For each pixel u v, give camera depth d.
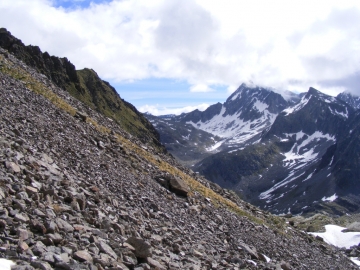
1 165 15.05
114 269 11.18
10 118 24.14
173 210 27.84
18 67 52.97
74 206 15.40
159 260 14.99
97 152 31.11
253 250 28.08
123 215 18.66
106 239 13.91
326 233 108.56
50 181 16.78
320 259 43.59
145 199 25.66
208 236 25.98
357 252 84.31
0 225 10.59
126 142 48.62
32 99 35.44
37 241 10.77
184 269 15.45
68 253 10.82
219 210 38.72
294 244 44.03
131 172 32.00
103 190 21.89
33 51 164.12
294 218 142.50
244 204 60.00
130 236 16.14
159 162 48.88
